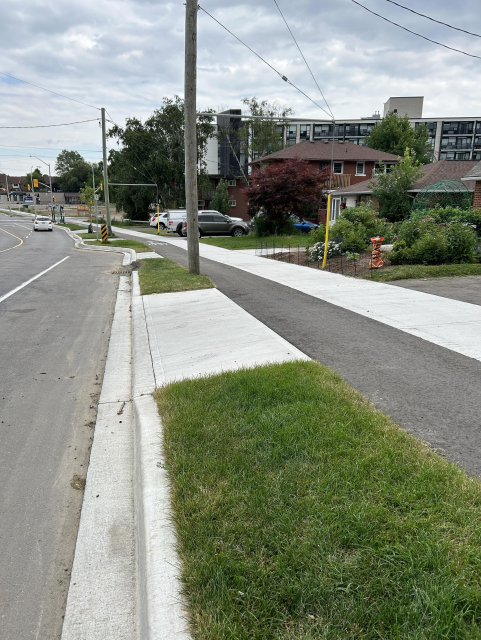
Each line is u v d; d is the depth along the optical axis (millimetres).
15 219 78938
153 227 47250
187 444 3707
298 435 3672
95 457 4156
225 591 2250
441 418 4098
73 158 160875
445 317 7766
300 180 27484
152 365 6277
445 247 13305
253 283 12305
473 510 2711
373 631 2014
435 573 2260
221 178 57844
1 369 6543
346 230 16750
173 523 2809
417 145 54250
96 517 3324
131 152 53375
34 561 2943
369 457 3320
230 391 4715
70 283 14227
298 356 5961
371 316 8102
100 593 2641
